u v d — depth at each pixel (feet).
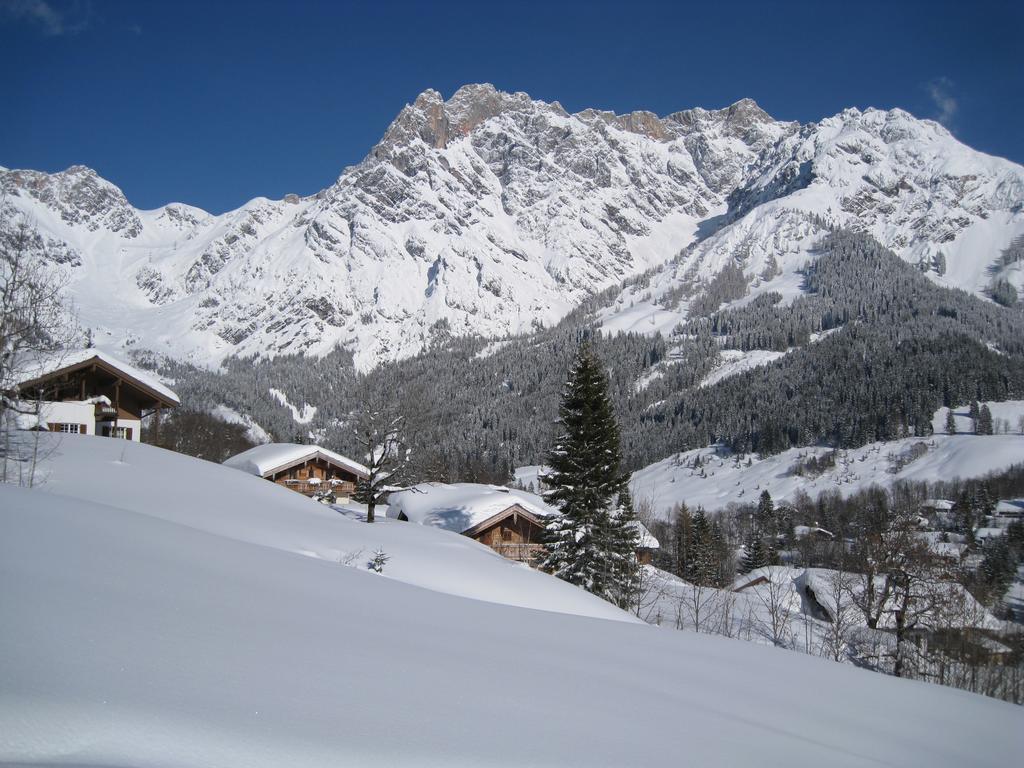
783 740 22.86
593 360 114.32
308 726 15.83
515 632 33.01
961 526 312.09
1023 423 524.93
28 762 11.51
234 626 22.13
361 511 154.30
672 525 305.53
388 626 28.09
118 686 15.43
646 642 36.76
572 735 18.84
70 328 81.25
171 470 91.25
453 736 17.03
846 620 133.08
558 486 115.24
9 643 16.17
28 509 32.37
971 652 107.04
